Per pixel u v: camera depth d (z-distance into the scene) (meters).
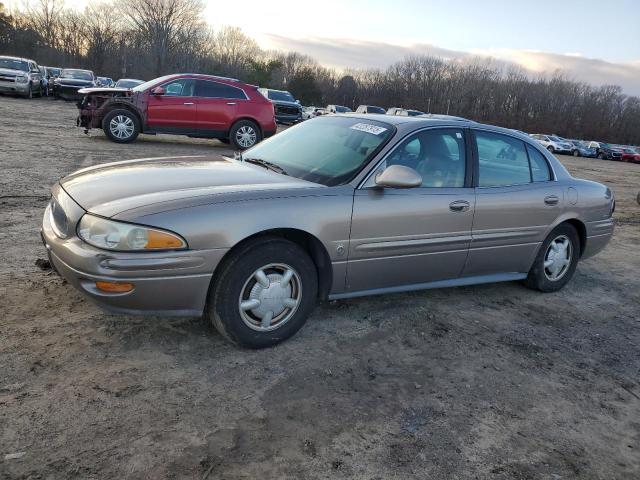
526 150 4.69
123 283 2.89
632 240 8.16
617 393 3.37
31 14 73.19
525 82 90.62
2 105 20.56
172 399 2.79
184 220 2.97
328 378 3.16
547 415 3.03
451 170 4.11
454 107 89.06
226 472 2.33
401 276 3.94
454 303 4.53
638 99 90.19
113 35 70.94
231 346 3.39
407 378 3.25
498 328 4.13
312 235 3.39
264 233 3.36
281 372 3.17
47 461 2.27
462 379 3.31
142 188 3.24
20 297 3.70
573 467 2.62
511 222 4.43
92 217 2.98
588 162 34.28
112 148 11.44
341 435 2.66
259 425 2.66
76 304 3.69
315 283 3.51
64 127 14.93
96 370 2.96
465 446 2.68
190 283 3.03
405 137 3.89
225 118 12.79
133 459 2.34
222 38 83.94
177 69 66.81
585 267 6.23
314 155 3.98
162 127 12.45
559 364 3.67
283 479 2.33
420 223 3.86
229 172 3.70
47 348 3.12
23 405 2.60
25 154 9.56
